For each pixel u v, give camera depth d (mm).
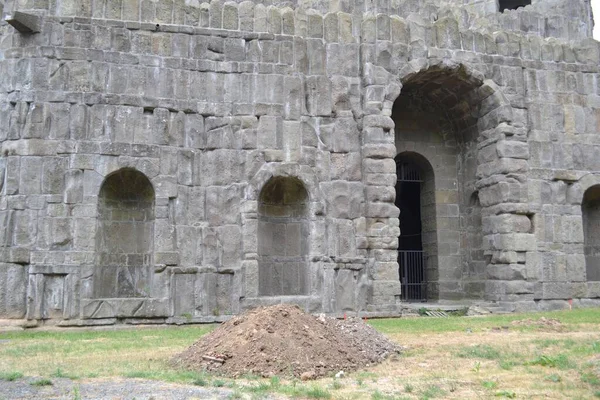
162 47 21141
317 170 21828
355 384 10125
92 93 20281
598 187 25484
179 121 20938
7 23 20422
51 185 19656
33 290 19172
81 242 19562
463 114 26406
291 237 22172
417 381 10312
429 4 25531
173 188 20547
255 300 20547
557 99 25234
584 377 10406
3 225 19391
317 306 21078
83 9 20719
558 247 24328
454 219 26938
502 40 24844
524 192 24125
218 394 9258
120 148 20219
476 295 25938
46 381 10023
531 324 18141
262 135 21469
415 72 23281
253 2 24203
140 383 10102
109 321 19469
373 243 21922
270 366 10938
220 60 21594
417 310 22812
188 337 16578
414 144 26984
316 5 25500
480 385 9977
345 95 22484
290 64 22141
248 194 21016
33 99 19969
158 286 20031
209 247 20594
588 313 21562
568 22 27906
